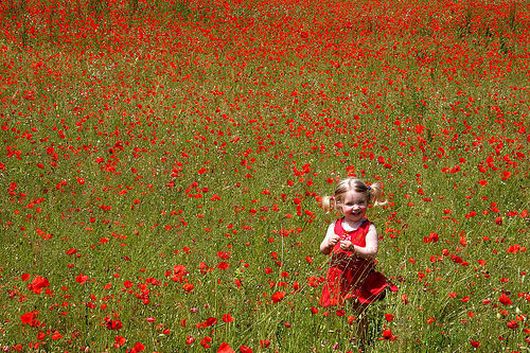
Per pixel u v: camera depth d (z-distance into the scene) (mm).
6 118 9133
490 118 10305
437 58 14703
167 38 15406
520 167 7781
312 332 3711
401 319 3521
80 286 4297
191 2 18906
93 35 15117
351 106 11016
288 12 19531
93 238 5328
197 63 13359
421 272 4273
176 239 5414
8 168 7199
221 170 7727
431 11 19844
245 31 16719
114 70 12688
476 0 21812
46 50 13961
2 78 11312
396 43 15758
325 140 9070
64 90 11031
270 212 5945
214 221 5816
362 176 7129
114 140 8766
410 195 6906
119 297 4070
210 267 4426
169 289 4148
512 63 14258
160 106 10383
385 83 12445
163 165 7645
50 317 3836
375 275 4086
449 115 10477
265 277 4543
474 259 4809
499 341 3617
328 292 3980
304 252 5039
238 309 3840
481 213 6492
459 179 7500
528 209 6711
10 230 5465
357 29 17859
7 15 16281
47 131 8891
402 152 8492
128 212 6121
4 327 3576
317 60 14266
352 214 4238
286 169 7676
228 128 9461
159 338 3578
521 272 4523
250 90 11828
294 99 10961
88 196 6527
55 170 7219
